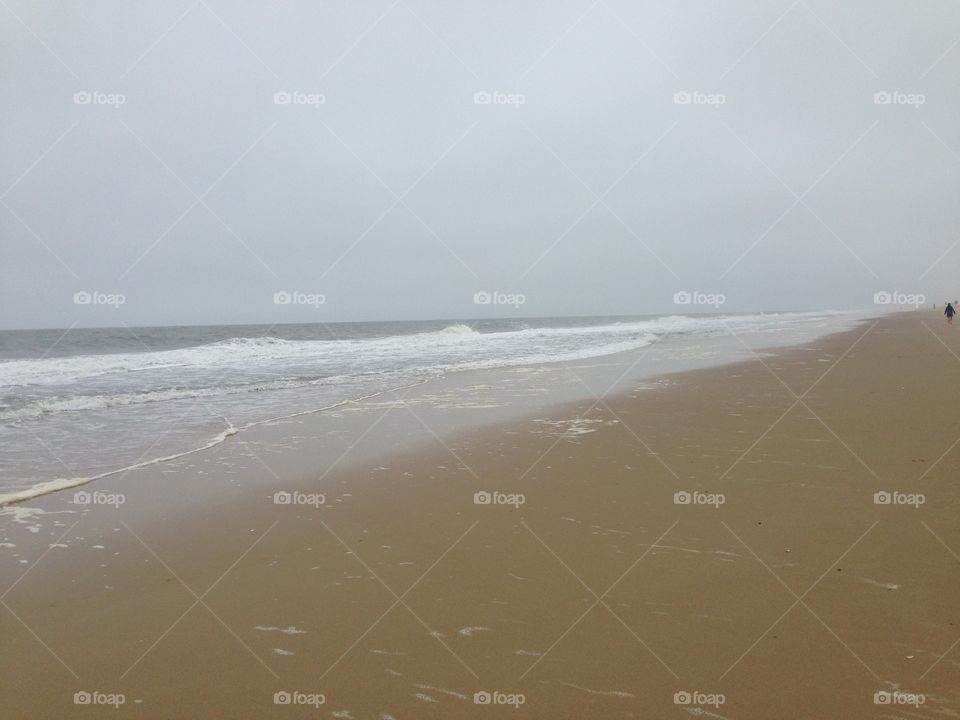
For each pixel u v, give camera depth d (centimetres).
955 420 766
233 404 1136
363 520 509
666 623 323
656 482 576
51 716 264
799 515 469
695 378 1341
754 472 588
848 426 763
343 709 263
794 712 250
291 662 301
